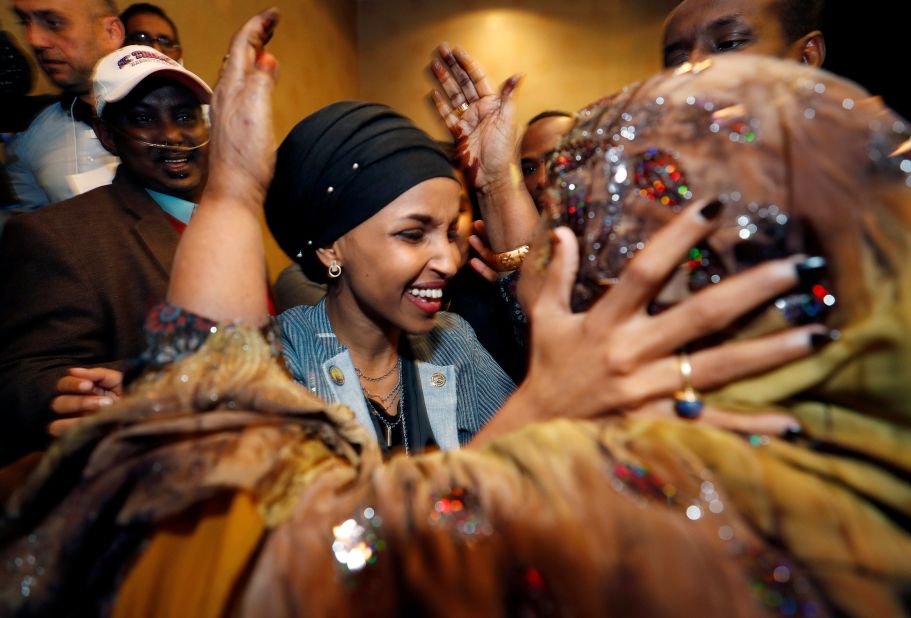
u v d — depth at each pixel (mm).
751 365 417
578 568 354
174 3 2803
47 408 1284
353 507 413
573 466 392
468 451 449
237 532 411
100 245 1484
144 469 449
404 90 5672
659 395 437
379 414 1055
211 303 529
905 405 389
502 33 5527
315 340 1039
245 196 570
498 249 1247
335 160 995
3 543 475
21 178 1717
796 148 422
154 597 412
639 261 437
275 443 471
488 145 1232
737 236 431
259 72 579
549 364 482
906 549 359
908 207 397
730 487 375
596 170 498
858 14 2172
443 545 377
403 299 1023
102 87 1560
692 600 337
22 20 1715
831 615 333
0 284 1445
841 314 413
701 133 450
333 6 5066
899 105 2189
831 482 387
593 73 5441
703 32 1464
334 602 377
